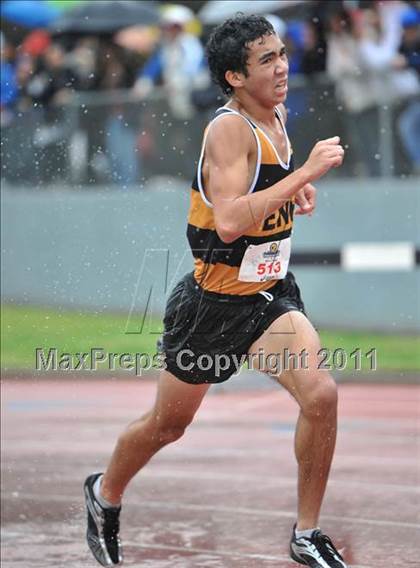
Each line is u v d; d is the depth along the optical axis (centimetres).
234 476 2217
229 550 1691
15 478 2211
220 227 1323
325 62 4094
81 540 1769
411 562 1599
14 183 4422
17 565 1634
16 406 3073
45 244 4244
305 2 4081
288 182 1311
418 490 2053
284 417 2923
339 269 4434
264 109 1382
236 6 4334
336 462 2328
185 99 4325
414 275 4309
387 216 4322
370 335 4303
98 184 4344
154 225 1972
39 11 4709
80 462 2356
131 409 3027
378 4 4047
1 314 3162
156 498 2041
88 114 4416
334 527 1805
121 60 4506
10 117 4509
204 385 1440
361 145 4209
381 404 3103
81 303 1778
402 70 4081
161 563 1625
